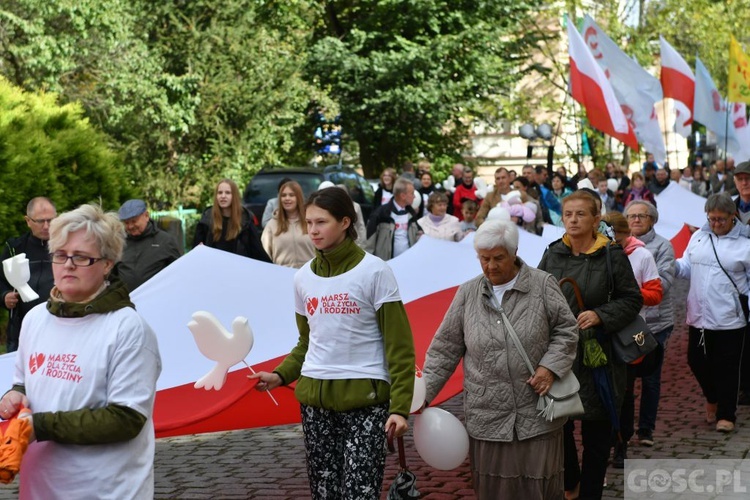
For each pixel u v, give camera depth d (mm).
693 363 8844
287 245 9992
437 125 31781
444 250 9227
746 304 8539
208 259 7445
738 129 24500
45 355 3781
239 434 8914
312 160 34312
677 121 25266
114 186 14602
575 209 6262
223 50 23094
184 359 6863
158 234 8875
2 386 6012
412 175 19094
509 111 36688
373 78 29922
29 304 8133
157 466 7875
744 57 21719
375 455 4871
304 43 28547
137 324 3791
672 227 13672
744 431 8656
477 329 5324
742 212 10055
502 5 31938
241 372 6898
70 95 20938
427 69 30078
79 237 3771
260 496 7039
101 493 3709
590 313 6109
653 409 8141
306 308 5023
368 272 4887
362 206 21953
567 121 40344
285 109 24062
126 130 22484
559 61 41094
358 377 4867
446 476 7391
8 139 12633
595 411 6098
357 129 30781
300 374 5172
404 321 4891
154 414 6434
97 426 3641
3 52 19625
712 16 39438
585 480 6285
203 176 22953
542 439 5273
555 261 6379
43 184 13047
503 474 5281
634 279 6254
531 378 5230
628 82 23516
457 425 5336
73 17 19125
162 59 22109
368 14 31125
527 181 16969
